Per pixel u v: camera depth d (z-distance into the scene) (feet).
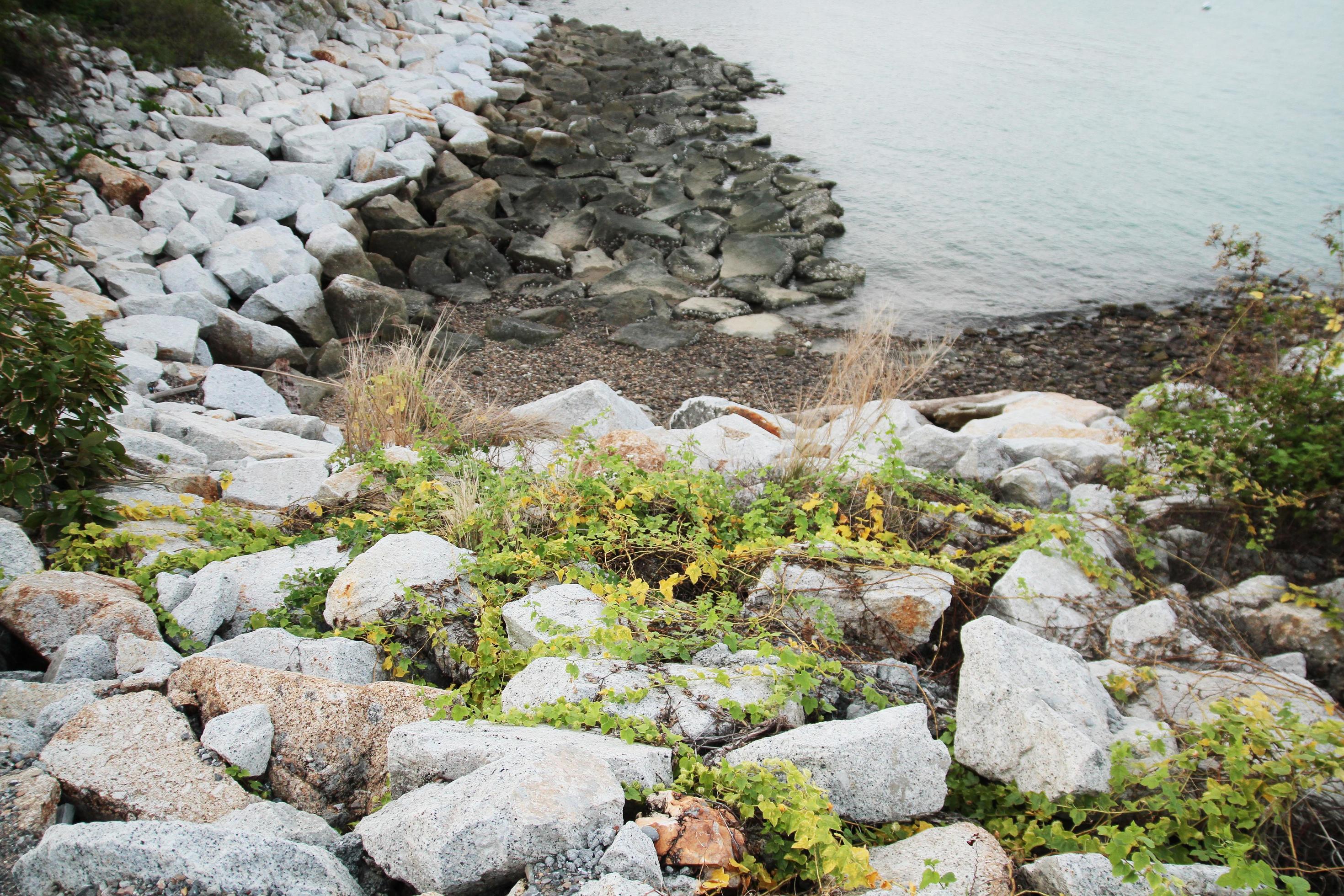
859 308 36.83
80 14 40.65
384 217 39.19
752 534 15.16
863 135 59.47
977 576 14.39
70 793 9.48
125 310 27.02
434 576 13.33
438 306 34.86
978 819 10.47
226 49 45.98
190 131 38.63
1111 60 76.84
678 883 8.38
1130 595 14.73
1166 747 10.77
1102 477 18.83
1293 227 44.24
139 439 18.49
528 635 12.22
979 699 10.76
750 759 9.95
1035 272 40.24
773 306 36.60
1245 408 16.34
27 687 10.96
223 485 17.76
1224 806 9.82
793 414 27.20
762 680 11.38
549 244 39.86
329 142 42.24
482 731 9.91
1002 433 22.40
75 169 32.40
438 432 20.06
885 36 86.99
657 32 89.56
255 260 30.94
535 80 67.62
